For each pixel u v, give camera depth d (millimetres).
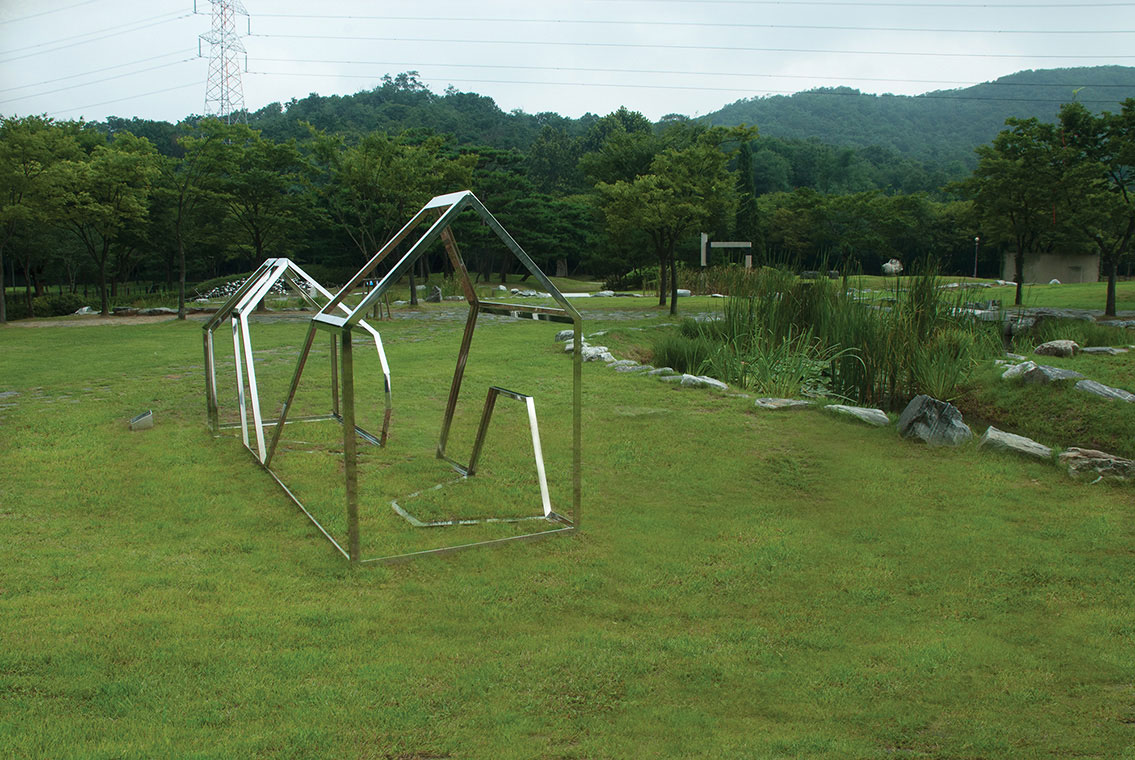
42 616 3639
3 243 21859
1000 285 34625
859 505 5602
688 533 5047
